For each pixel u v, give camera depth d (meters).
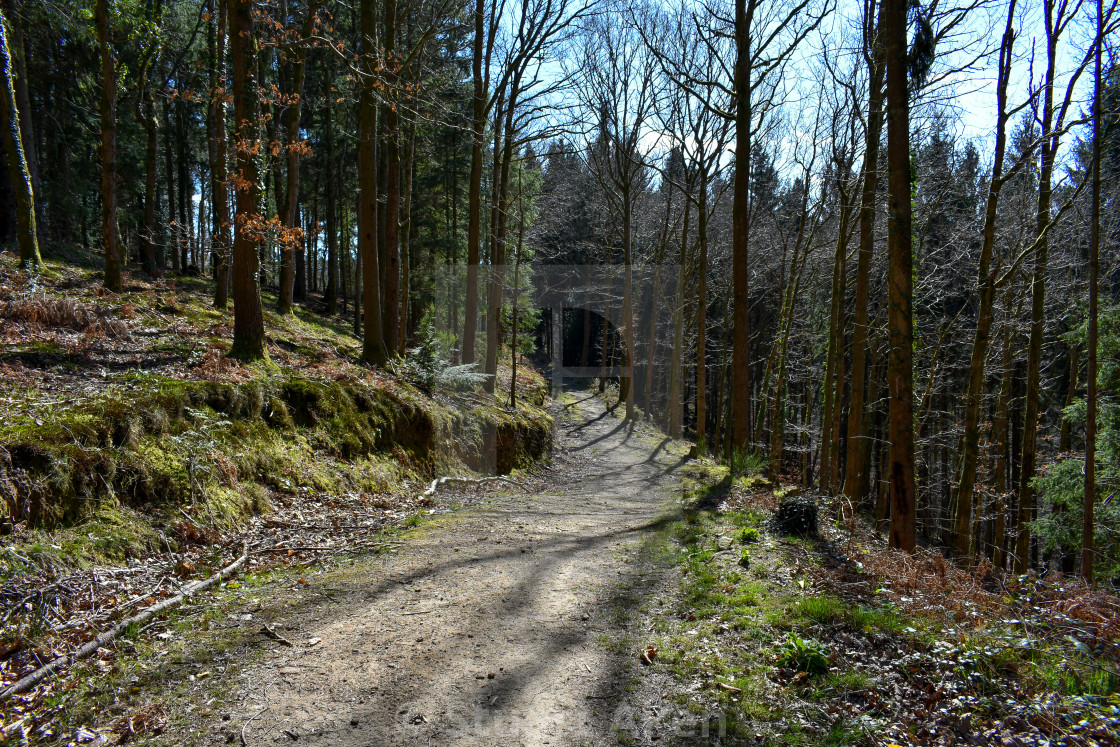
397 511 6.96
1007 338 15.41
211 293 15.88
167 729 2.80
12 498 4.26
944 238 16.23
